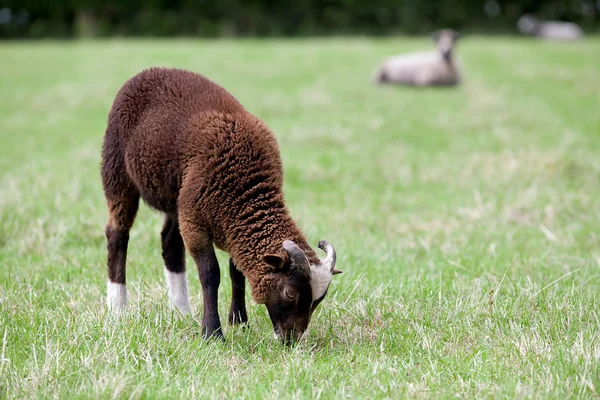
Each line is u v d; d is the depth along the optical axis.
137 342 12.59
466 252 19.11
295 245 12.38
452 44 49.66
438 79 48.78
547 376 11.62
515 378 11.79
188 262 17.84
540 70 54.34
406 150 31.44
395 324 14.20
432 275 17.17
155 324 13.69
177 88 14.37
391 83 50.75
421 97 44.47
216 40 90.00
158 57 59.94
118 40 90.12
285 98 42.78
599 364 11.96
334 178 27.36
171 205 14.27
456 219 22.55
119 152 14.57
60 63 57.81
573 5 102.62
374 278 16.66
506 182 25.95
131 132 14.29
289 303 12.66
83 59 59.91
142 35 97.19
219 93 14.52
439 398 11.23
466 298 15.34
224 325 14.33
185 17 97.62
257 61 58.78
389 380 11.72
